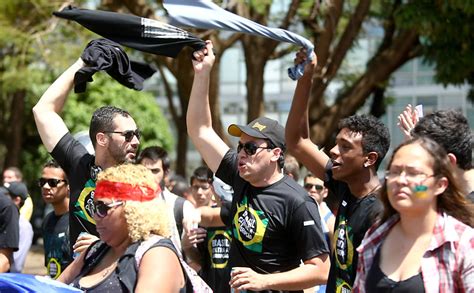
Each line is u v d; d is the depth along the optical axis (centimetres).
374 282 399
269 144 547
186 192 983
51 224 718
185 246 671
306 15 1475
